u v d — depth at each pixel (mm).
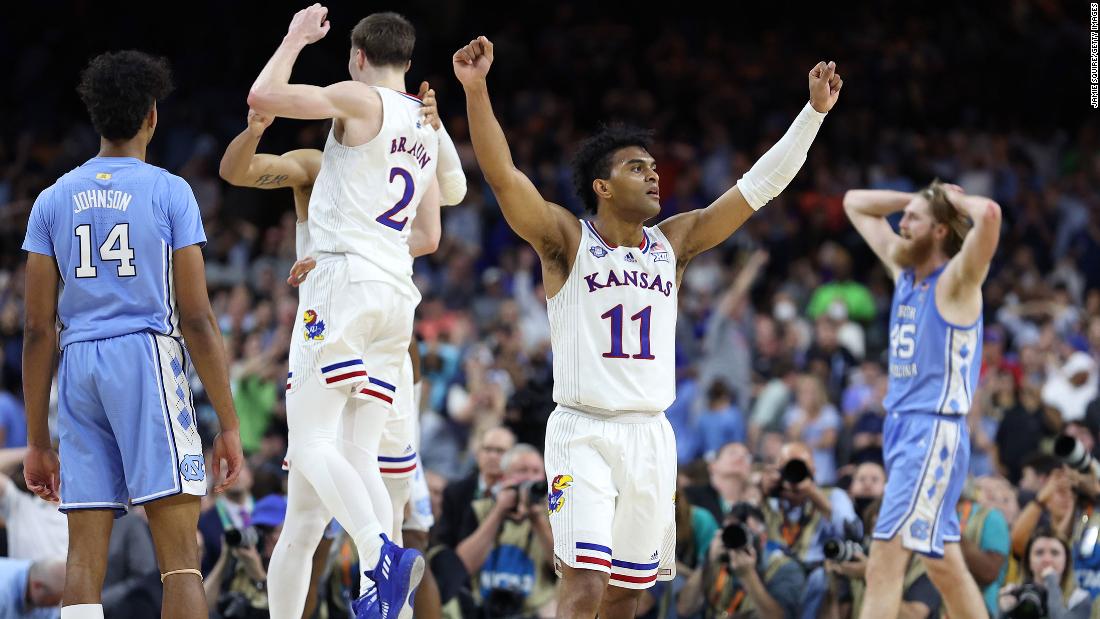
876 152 24078
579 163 6648
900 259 8570
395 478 7207
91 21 25672
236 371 15352
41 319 5984
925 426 8219
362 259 6535
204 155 22328
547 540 9094
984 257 8000
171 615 5836
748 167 23641
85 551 5934
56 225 5992
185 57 25547
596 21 27984
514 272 19703
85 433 5938
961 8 27391
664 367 6488
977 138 24094
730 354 16453
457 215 21266
